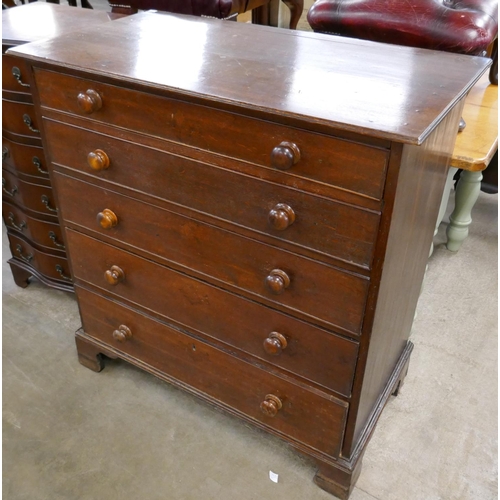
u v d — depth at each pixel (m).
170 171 1.08
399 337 1.38
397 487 1.33
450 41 1.33
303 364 1.16
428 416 1.51
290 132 0.89
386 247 0.91
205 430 1.47
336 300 1.02
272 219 0.96
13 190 1.72
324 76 1.00
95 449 1.42
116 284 1.36
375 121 0.81
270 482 1.35
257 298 1.13
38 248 1.81
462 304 1.94
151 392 1.58
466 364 1.69
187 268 1.21
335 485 1.29
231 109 0.93
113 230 1.28
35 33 1.52
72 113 1.15
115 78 1.00
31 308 1.89
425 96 0.92
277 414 1.29
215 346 1.29
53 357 1.69
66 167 1.25
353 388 1.12
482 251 2.23
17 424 1.48
